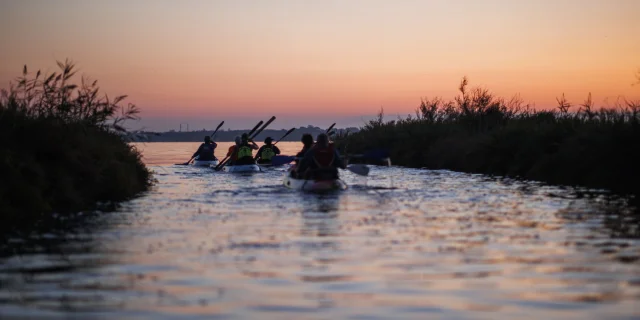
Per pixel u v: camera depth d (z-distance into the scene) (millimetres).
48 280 7773
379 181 22047
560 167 21453
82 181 16312
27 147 15242
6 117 15406
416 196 16828
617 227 11508
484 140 27719
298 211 13859
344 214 13328
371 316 6414
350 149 40531
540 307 6672
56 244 10055
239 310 6598
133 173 19156
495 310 6586
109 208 14625
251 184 21297
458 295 7117
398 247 9711
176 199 16531
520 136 26016
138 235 10852
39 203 13789
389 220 12445
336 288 7398
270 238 10492
